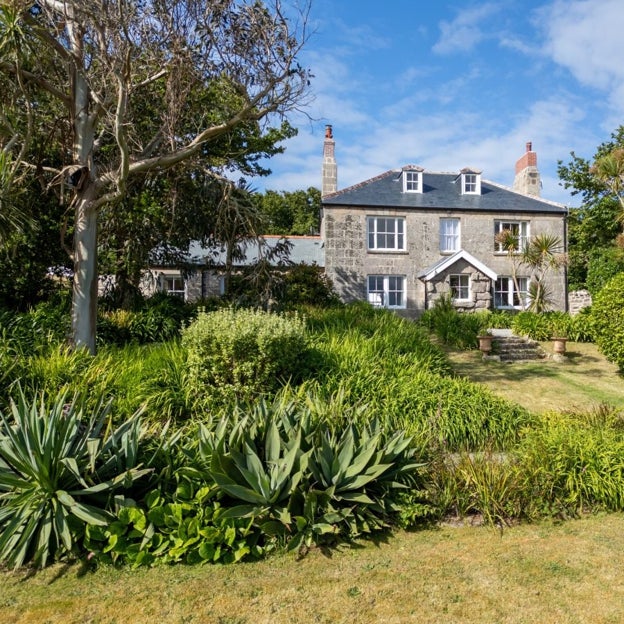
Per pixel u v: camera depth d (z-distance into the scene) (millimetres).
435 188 23953
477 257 22219
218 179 11617
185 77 9266
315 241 26719
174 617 2947
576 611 3033
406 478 4480
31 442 3734
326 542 3885
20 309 12336
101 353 7867
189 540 3582
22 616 2943
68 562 3535
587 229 23312
